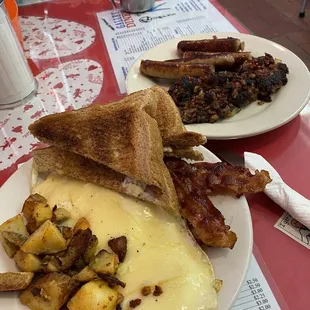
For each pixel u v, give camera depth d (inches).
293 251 11.1
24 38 23.0
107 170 11.3
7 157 15.4
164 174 10.5
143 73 17.9
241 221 10.8
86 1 26.0
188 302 8.9
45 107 17.7
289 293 10.2
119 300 8.9
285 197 11.9
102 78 19.2
